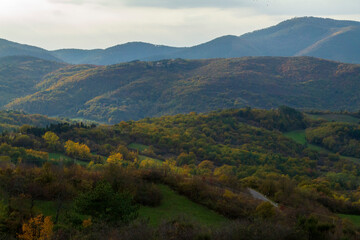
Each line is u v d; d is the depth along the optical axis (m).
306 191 68.25
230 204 48.81
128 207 37.47
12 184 43.41
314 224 36.53
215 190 55.09
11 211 37.84
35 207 40.16
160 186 56.59
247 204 50.31
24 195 41.22
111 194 37.22
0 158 85.56
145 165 103.06
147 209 45.56
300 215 43.81
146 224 33.44
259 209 45.59
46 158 102.62
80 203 37.19
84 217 38.56
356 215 63.00
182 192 54.06
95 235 31.69
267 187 66.00
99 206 36.53
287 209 53.38
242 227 33.31
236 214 46.50
